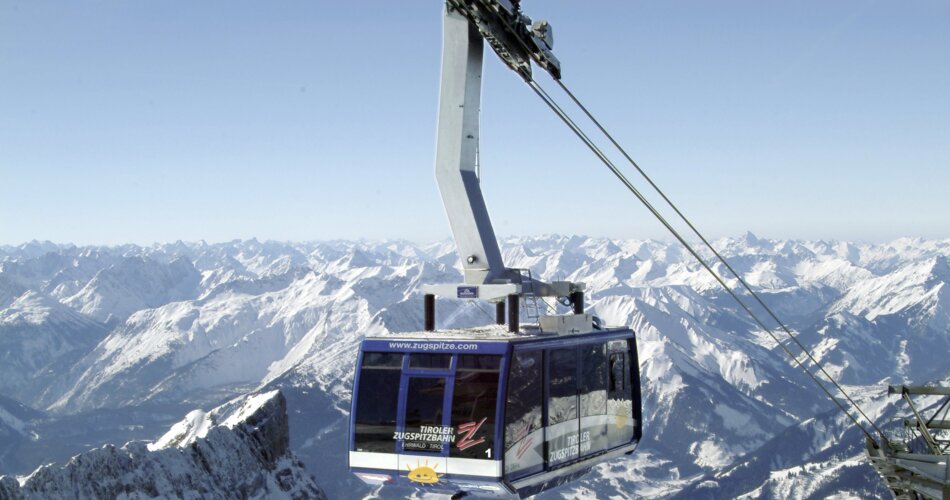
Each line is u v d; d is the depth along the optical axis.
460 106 17.11
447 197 17.41
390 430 16.92
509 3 15.52
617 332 20.41
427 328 18.12
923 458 23.12
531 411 16.92
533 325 19.05
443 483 16.62
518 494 16.95
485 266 17.41
